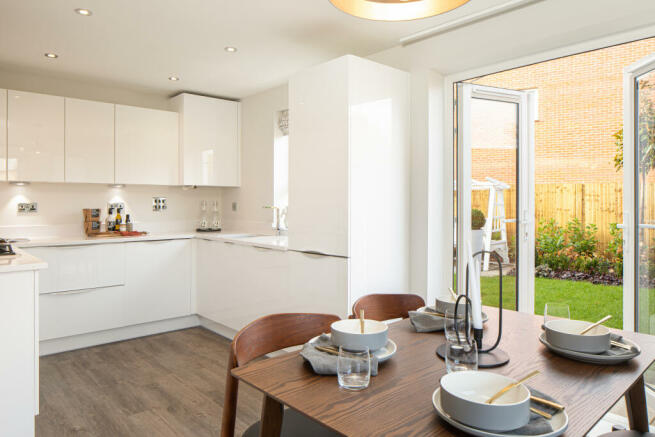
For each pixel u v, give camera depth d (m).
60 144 3.71
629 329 2.66
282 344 1.59
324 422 0.90
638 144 2.64
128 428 2.34
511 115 3.38
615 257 5.17
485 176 3.27
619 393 1.06
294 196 3.02
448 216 3.10
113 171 3.99
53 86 3.94
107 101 4.22
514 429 0.83
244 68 3.64
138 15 2.65
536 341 1.48
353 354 1.09
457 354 1.06
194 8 2.55
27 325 2.08
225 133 4.60
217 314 3.97
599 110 5.11
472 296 1.31
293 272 3.06
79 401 2.65
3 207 3.74
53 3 2.49
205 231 4.59
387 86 2.88
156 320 4.04
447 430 0.87
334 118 2.70
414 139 3.04
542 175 5.68
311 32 2.90
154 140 4.23
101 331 3.77
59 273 3.49
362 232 2.73
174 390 2.82
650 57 2.47
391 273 2.94
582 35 2.36
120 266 3.81
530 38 2.45
